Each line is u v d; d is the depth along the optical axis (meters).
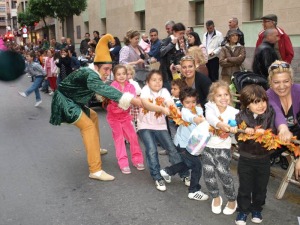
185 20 16.22
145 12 19.47
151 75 4.54
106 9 24.69
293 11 11.29
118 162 5.03
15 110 9.91
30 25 39.47
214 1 14.42
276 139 3.21
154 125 4.50
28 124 8.12
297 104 3.94
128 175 4.93
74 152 5.98
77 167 5.27
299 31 11.17
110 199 4.20
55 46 19.31
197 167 4.05
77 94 4.68
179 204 4.04
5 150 6.15
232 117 3.66
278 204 4.00
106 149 6.09
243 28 13.26
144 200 4.16
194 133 3.67
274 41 5.45
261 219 3.59
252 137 3.24
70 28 32.47
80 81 4.58
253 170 3.42
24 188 4.55
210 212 3.84
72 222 3.70
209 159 3.75
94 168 4.77
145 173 4.99
